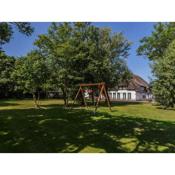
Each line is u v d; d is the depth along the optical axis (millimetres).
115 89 43812
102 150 9445
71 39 33219
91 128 13141
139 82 73250
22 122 13953
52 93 53750
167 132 13148
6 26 15391
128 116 18844
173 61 30547
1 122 13852
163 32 41656
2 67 44125
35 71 28469
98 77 32719
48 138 10820
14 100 44000
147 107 31250
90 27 36500
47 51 31078
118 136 11734
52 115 16781
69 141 10500
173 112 25781
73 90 30297
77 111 19688
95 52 34281
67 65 30547
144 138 11602
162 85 31000
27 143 10008
